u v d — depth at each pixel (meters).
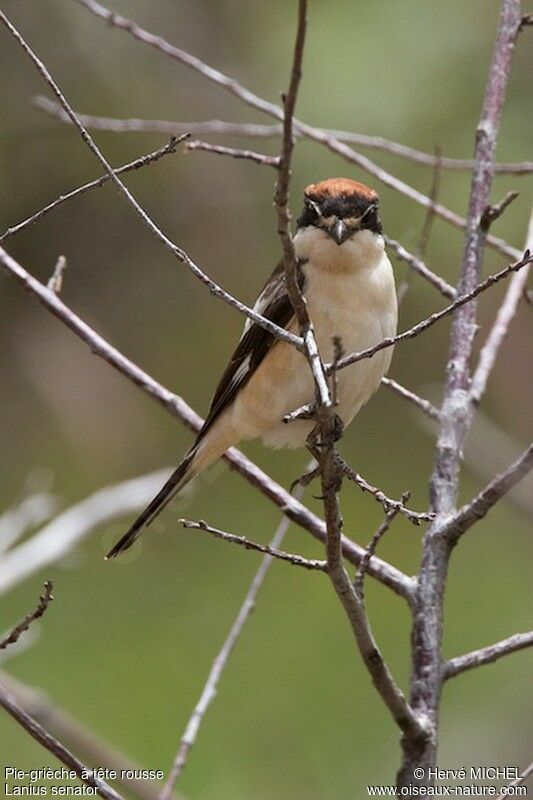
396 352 14.11
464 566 14.41
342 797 11.83
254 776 11.91
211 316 15.43
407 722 6.61
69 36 14.77
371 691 12.90
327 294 7.71
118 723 12.55
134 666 13.12
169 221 15.26
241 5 14.23
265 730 12.41
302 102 12.74
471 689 13.34
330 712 12.72
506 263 12.55
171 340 15.45
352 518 14.55
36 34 14.77
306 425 8.05
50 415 15.12
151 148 14.66
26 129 14.68
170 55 9.07
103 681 12.96
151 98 14.68
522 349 13.72
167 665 13.12
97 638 13.43
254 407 8.02
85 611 13.63
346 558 7.41
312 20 13.04
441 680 6.92
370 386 7.91
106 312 15.42
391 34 12.91
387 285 7.83
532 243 8.45
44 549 9.94
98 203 15.15
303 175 12.63
